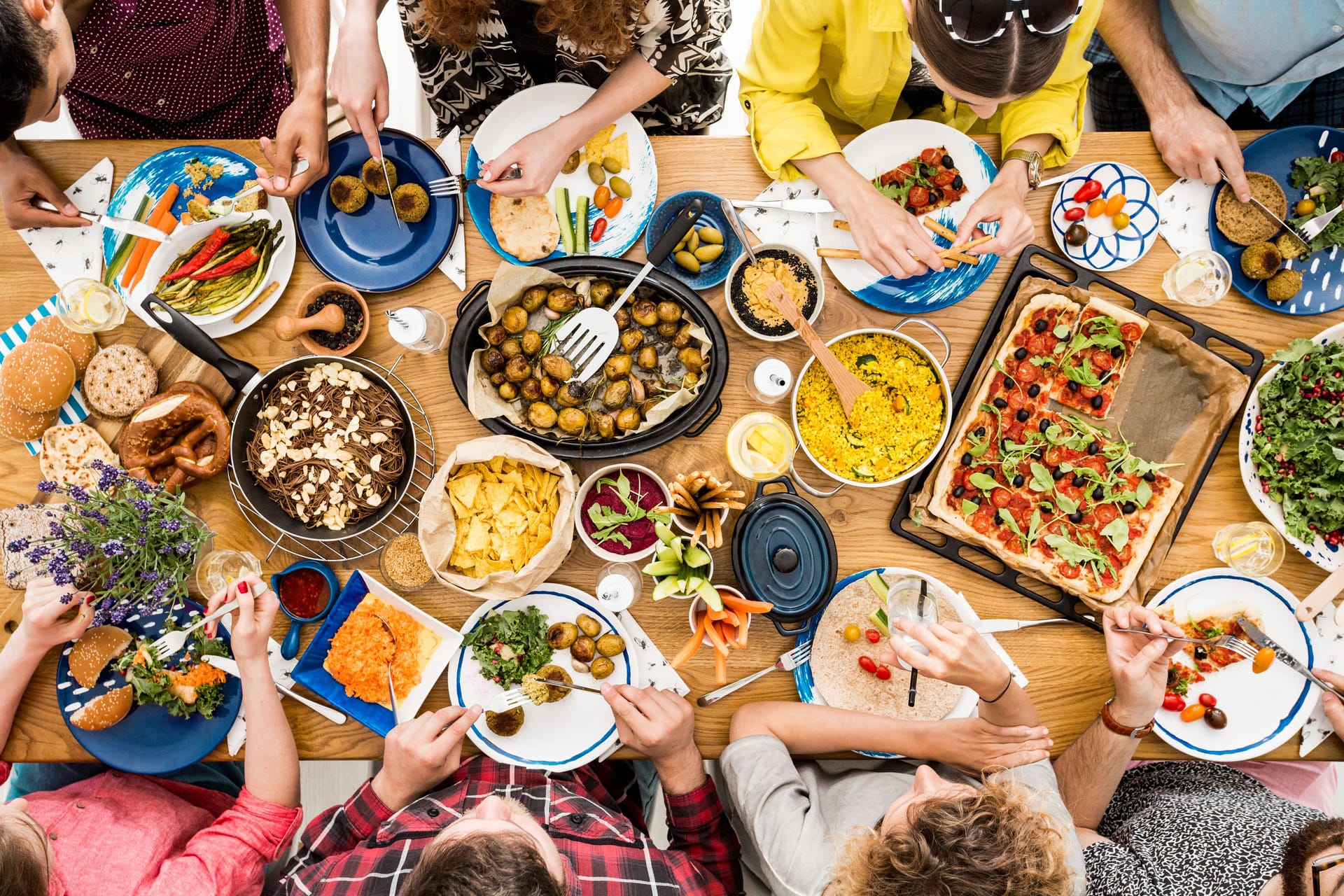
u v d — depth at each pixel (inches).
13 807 53.9
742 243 59.1
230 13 69.8
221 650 58.6
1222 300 61.7
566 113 62.1
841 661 59.4
